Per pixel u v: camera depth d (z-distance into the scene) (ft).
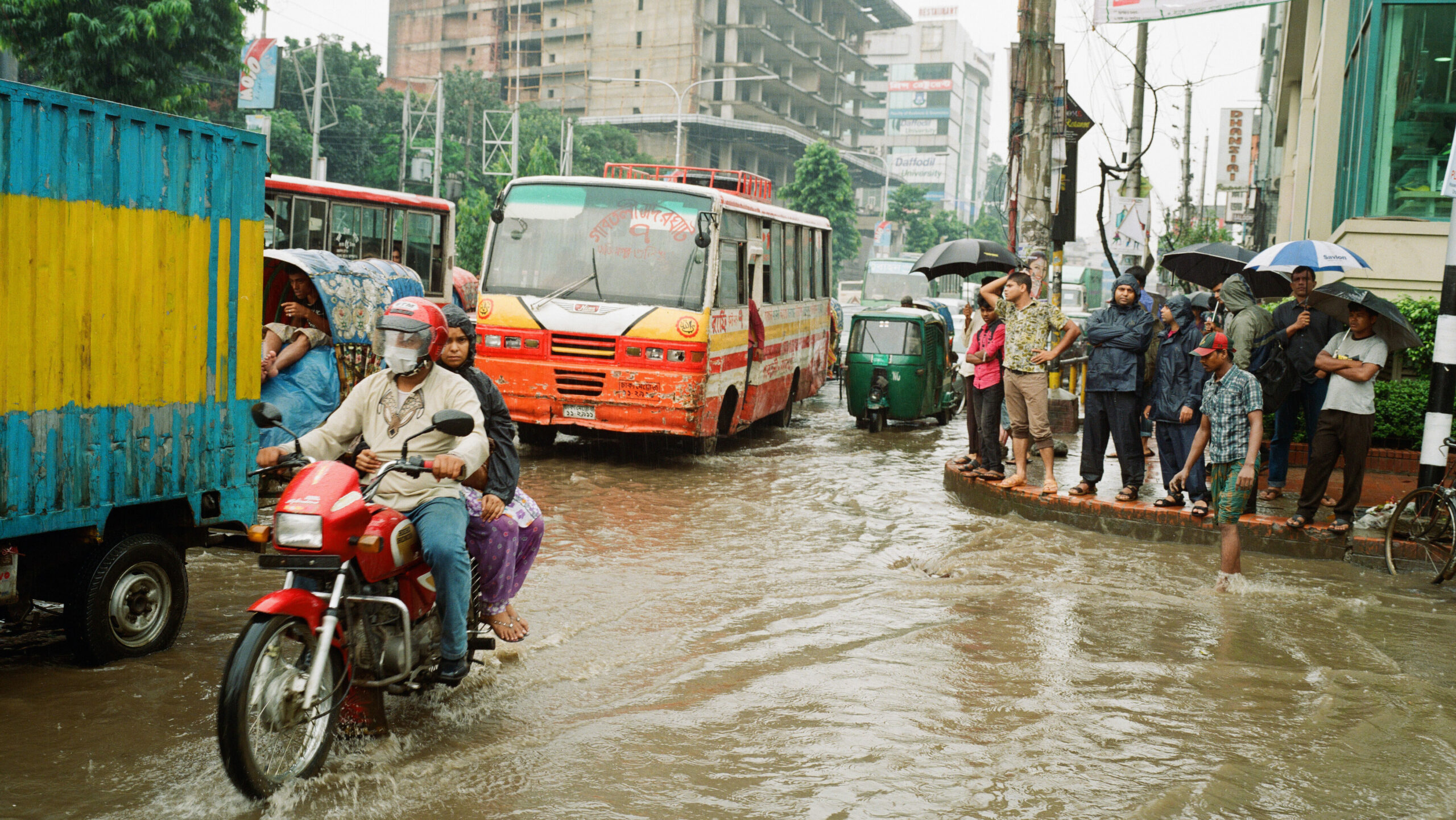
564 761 14.49
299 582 13.84
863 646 20.03
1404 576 27.14
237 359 19.99
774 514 32.53
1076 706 17.04
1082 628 21.50
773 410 52.75
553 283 41.45
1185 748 15.43
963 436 54.80
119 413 17.61
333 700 13.65
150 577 18.30
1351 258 30.42
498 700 16.80
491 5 322.14
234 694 12.23
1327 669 19.21
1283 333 30.86
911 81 544.21
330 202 50.83
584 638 20.04
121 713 15.61
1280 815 13.34
